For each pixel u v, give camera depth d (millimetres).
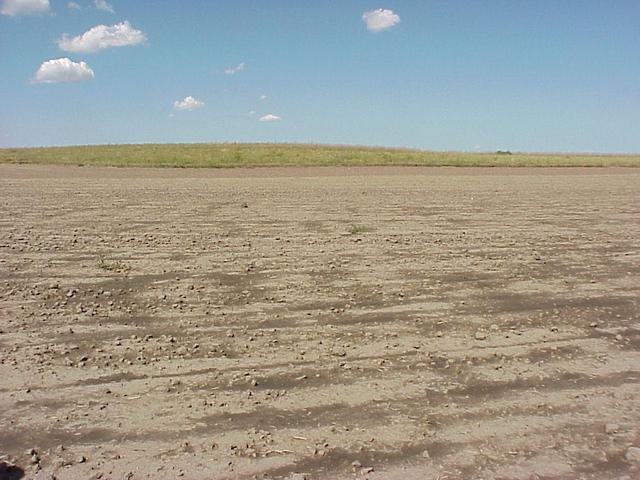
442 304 7449
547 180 33781
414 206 18500
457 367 5488
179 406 4703
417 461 3934
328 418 4516
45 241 11469
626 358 5766
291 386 5066
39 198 20641
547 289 8242
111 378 5219
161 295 7750
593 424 4453
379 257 10211
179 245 11164
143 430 4336
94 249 10695
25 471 3814
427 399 4840
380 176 36812
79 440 4199
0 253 10242
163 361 5594
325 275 8859
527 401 4816
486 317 6965
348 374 5316
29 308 7164
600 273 9234
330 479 3727
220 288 8109
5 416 4543
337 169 42969
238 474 3777
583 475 3783
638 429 4367
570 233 13125
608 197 22406
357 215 15992
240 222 14398
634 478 3744
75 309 7145
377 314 7027
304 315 6969
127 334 6316
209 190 24828
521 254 10633
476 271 9242
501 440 4207
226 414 4574
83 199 20344
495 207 18422
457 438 4230
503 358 5719
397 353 5816
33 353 5770
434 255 10430
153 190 24656
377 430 4336
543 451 4062
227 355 5746
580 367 5531
